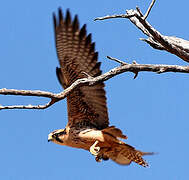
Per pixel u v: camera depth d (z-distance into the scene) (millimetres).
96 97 13508
